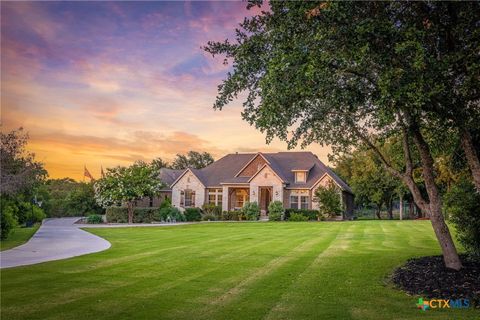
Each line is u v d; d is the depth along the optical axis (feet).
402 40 21.50
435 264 32.55
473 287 25.67
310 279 30.94
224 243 55.88
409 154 33.35
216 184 146.10
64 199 163.73
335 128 35.76
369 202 173.68
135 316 22.21
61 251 48.57
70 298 25.99
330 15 21.79
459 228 34.06
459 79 23.80
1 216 63.36
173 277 32.35
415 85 20.20
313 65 21.21
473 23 23.35
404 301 24.52
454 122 25.35
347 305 23.86
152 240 61.41
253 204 129.59
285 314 22.31
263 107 24.86
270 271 34.45
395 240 56.85
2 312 22.94
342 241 56.65
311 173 140.36
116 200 114.01
